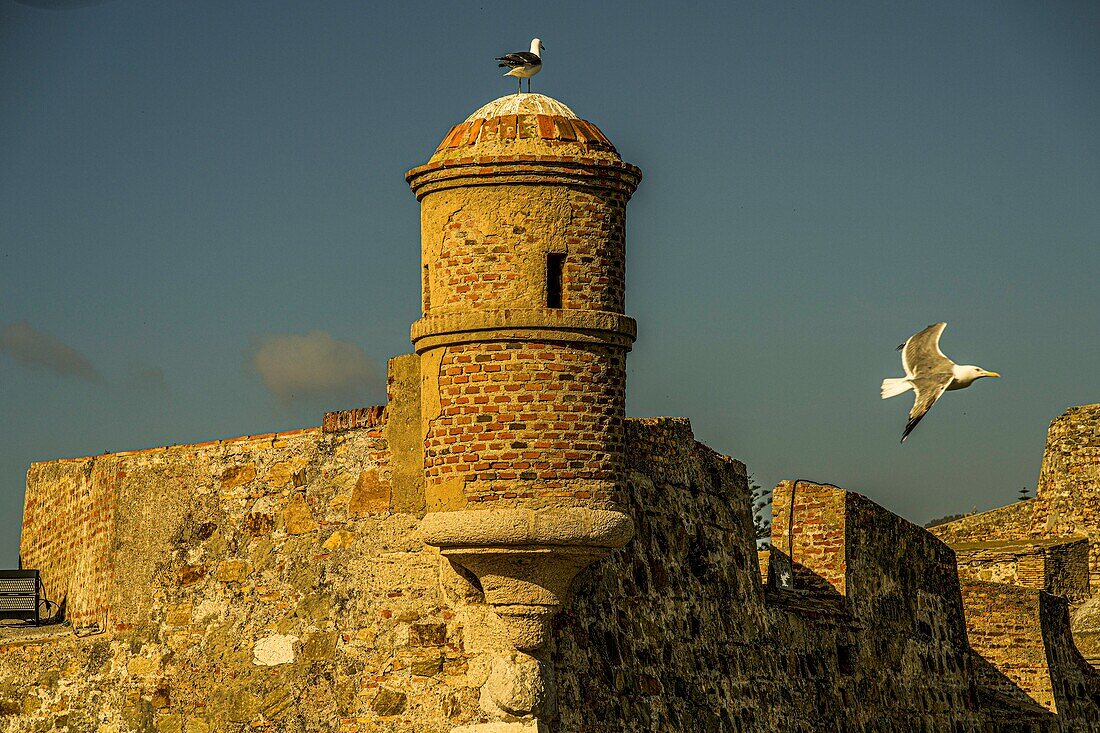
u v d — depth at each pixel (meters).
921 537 46.66
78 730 33.59
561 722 31.11
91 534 35.69
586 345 30.08
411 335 30.86
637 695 33.59
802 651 40.03
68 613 36.66
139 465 34.53
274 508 32.91
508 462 29.72
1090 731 52.91
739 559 38.59
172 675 33.00
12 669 34.25
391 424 31.98
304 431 33.06
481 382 29.91
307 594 32.12
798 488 42.91
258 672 32.22
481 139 30.28
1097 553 63.00
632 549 34.78
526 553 29.78
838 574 42.28
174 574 33.53
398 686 30.98
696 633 36.16
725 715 36.31
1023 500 65.50
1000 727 48.91
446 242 30.36
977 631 50.38
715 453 39.00
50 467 38.09
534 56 31.30
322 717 31.50
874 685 42.66
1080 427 63.84
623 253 30.91
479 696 30.41
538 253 30.08
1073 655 52.78
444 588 30.97
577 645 32.16
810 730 39.47
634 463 35.72
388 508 31.75
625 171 30.67
